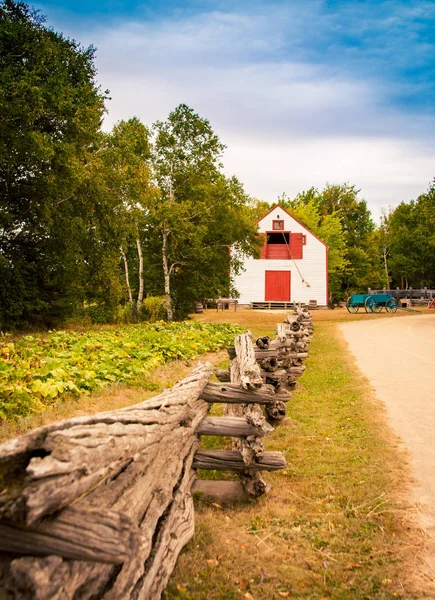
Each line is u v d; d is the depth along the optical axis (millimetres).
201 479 4926
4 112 15711
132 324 24578
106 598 2215
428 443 6152
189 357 12562
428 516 4234
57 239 20250
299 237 43938
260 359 7480
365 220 73125
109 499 2365
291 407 8016
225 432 4465
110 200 20922
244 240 29125
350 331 21953
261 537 3902
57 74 17766
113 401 7711
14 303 19547
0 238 19422
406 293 44562
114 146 21688
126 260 29406
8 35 16438
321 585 3289
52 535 1936
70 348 11984
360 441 6250
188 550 3641
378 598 3141
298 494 4707
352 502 4523
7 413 6398
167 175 26406
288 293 43906
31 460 1876
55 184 18109
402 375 10773
